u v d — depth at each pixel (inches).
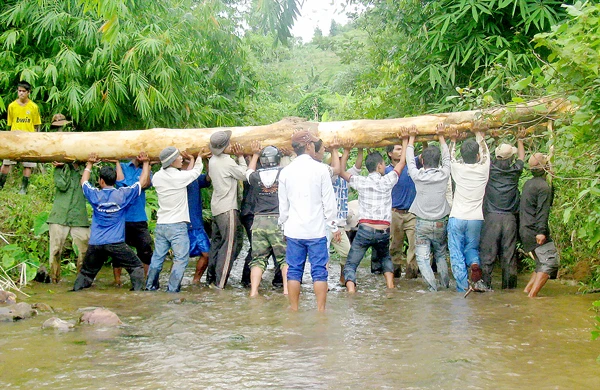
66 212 328.8
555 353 191.3
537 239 284.4
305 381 166.4
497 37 375.2
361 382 165.2
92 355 191.6
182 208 312.0
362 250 310.3
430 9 418.0
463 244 303.4
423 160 308.2
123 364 182.5
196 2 499.2
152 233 415.2
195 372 174.7
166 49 440.1
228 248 320.2
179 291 310.5
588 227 201.5
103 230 307.4
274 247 304.2
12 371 176.6
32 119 391.2
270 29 285.4
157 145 318.3
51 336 214.4
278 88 998.4
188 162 325.7
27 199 395.5
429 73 404.2
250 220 328.2
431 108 430.9
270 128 313.6
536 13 359.3
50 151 320.2
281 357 188.1
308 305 272.4
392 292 305.0
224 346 201.3
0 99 398.9
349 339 209.6
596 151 203.0
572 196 302.2
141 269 315.6
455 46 391.5
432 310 257.3
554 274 327.9
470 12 389.7
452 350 194.7
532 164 281.0
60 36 443.2
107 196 305.4
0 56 437.7
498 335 213.5
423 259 309.7
